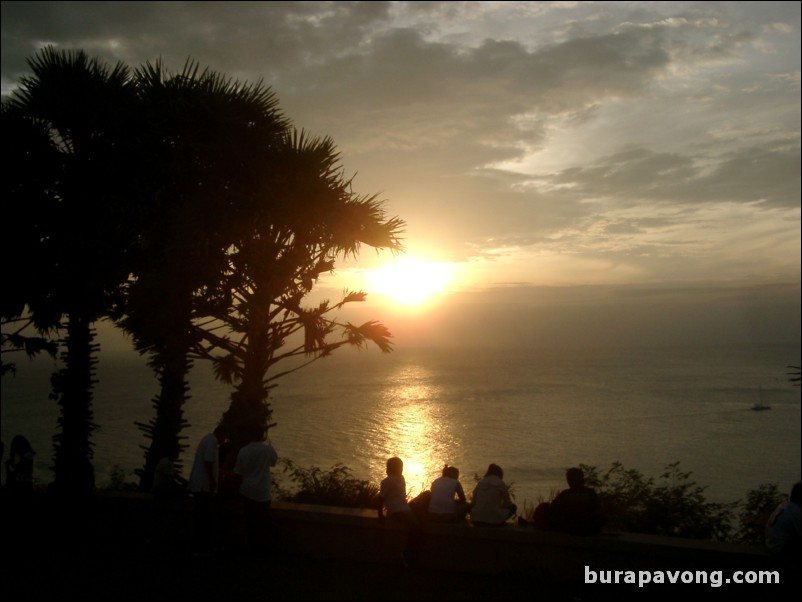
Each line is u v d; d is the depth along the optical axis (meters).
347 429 54.78
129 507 9.34
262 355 11.69
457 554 7.71
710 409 84.75
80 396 13.19
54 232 12.46
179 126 11.33
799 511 6.48
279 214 11.06
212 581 7.34
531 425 66.19
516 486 36.22
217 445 8.42
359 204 11.84
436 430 57.47
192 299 11.42
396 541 8.03
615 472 9.73
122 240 12.16
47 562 8.11
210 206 10.89
